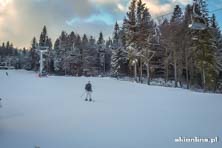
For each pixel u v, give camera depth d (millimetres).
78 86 36500
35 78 54219
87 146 9078
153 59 64562
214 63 46969
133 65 61031
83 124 12414
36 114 14828
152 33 57344
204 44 45281
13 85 35062
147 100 22734
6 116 14109
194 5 19406
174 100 23172
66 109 16797
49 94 25688
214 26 62188
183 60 55625
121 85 41406
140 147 9117
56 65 98438
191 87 53719
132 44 56031
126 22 57188
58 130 11195
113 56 75000
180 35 53250
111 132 11023
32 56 110875
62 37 107875
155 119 13953
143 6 56500
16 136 10148
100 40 110688
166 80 61094
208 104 20531
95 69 96500
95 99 22578
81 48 96062
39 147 8578
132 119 13836
